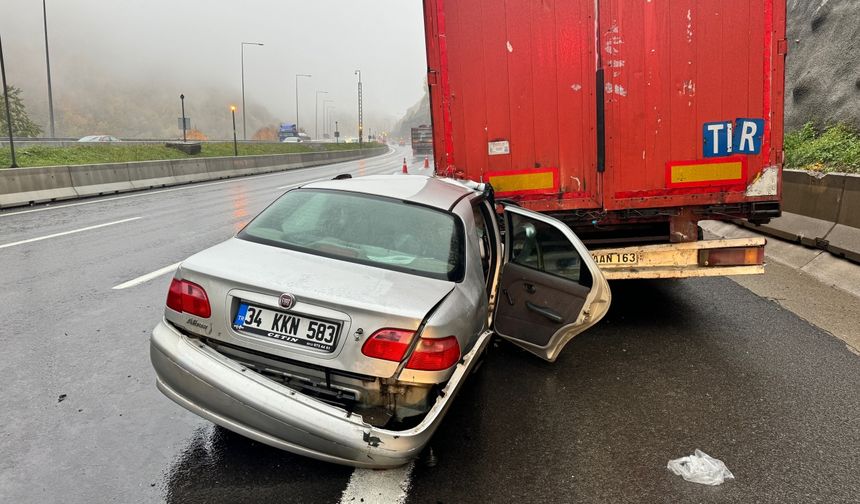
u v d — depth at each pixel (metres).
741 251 4.80
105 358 4.13
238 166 29.14
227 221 11.36
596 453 3.04
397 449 2.37
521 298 4.15
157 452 2.93
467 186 4.25
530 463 2.93
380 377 2.43
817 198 7.71
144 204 14.63
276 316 2.54
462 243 3.20
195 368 2.56
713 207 5.04
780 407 3.60
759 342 4.78
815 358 4.43
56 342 4.41
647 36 4.74
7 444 2.96
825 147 10.92
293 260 2.85
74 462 2.81
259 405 2.43
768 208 5.02
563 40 4.77
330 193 3.52
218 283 2.63
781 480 2.80
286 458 2.91
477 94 4.84
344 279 2.66
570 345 4.72
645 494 2.67
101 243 8.68
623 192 4.92
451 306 2.69
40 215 12.09
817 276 6.98
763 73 4.79
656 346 4.70
